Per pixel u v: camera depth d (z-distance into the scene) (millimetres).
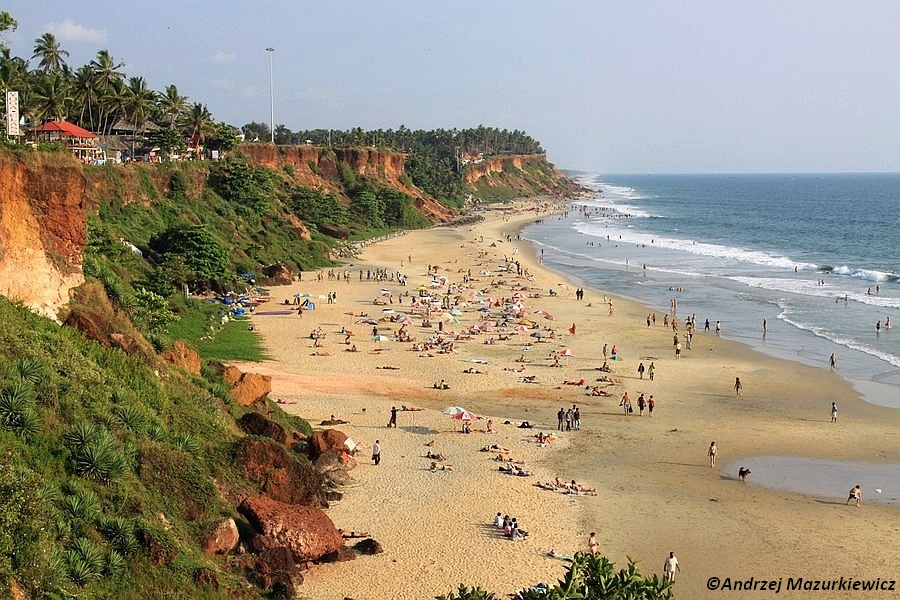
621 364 67812
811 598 31531
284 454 35594
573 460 45844
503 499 39781
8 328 31500
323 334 74250
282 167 165000
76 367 32156
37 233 36281
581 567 22000
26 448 27234
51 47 107812
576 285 111125
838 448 48375
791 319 87125
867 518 38688
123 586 25172
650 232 197625
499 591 30797
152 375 36312
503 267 125625
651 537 36406
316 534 32188
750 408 56281
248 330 75312
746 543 36031
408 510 38062
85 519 26219
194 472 31484
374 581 31172
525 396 58312
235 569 29250
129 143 121062
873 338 77688
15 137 42625
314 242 127562
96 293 39281
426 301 92125
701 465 45500
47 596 22547
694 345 75250
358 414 52281
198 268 85062
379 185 190375
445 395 57906
